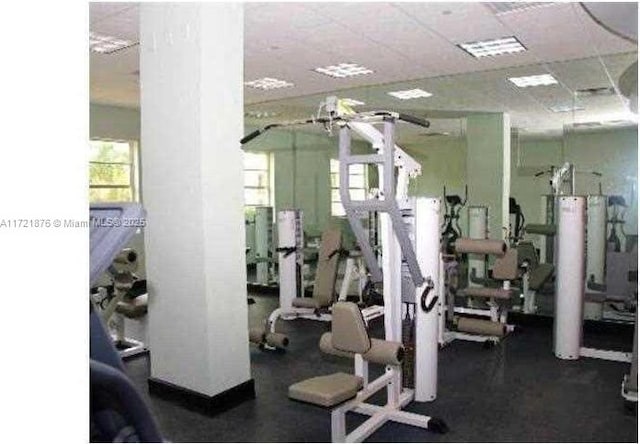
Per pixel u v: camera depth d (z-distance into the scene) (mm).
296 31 4168
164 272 3266
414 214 3193
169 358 3287
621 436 2824
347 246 5684
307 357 4344
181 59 3088
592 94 5594
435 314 3303
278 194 7812
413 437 2814
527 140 6031
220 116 3123
